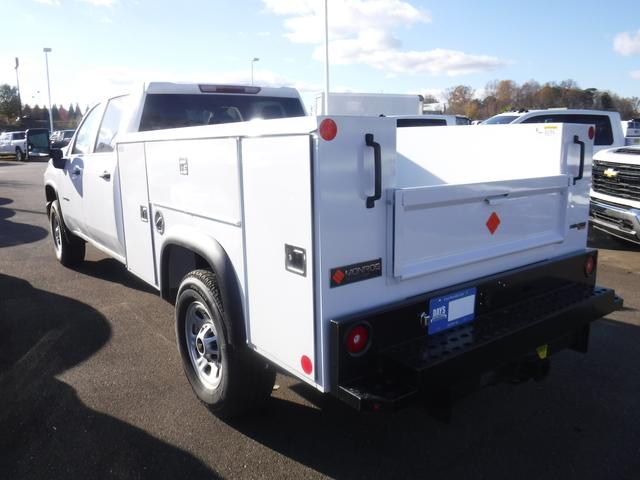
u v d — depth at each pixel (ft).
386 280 8.24
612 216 24.21
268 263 8.61
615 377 12.96
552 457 9.91
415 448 10.18
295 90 17.83
